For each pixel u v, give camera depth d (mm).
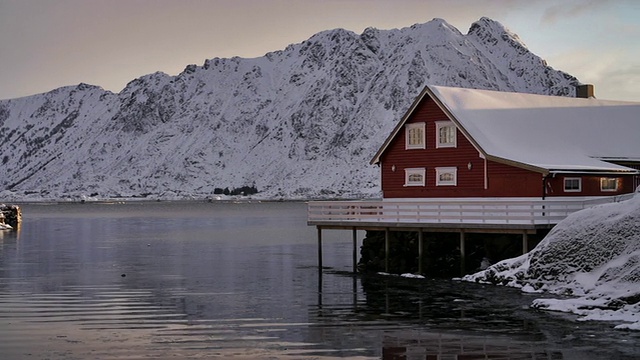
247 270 51719
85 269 53062
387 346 26172
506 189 47656
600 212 36469
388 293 38469
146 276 48281
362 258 50938
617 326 28047
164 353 25438
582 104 58750
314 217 51094
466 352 25188
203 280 45875
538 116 54875
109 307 35094
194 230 112750
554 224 40406
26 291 40969
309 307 34625
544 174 45656
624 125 57594
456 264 44438
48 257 63656
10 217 122812
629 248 34406
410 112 52188
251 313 33125
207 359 24578
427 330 28703
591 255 35312
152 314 33031
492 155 47375
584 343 25938
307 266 54219
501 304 33531
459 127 49312
